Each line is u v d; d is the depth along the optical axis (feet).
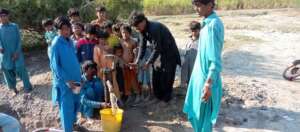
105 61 21.66
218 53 15.38
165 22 56.54
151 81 24.32
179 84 25.84
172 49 22.26
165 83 22.66
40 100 25.08
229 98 24.13
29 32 33.55
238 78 28.73
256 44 40.83
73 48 19.72
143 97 23.80
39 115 24.22
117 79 22.50
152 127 21.06
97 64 21.90
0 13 24.17
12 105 25.12
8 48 24.59
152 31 21.42
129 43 22.47
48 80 26.91
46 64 30.78
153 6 69.36
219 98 16.55
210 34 15.29
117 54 22.20
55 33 22.77
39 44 35.04
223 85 26.35
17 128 15.21
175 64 22.62
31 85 26.18
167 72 22.40
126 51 22.48
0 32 24.34
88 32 21.91
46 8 31.07
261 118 21.85
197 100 16.48
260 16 61.62
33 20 31.60
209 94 15.56
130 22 21.31
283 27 50.67
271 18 59.16
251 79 28.66
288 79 29.01
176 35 45.57
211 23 15.33
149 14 69.51
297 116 22.21
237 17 61.16
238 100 24.08
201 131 17.02
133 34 23.80
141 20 20.99
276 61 34.37
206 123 16.67
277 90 26.43
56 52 18.88
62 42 19.02
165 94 23.06
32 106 24.81
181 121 21.54
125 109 22.91
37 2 30.55
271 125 21.07
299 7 70.49
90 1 33.37
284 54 36.81
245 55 36.09
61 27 18.85
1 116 14.94
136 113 22.49
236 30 49.42
